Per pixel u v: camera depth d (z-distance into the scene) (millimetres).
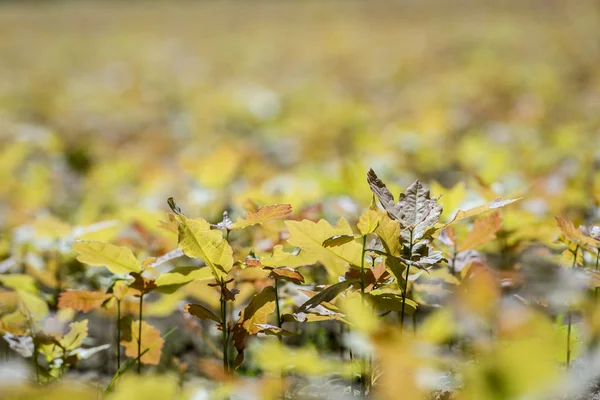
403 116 5090
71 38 13047
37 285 2020
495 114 4809
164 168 3535
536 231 1925
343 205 2086
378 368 1663
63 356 1767
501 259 1954
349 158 3346
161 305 1903
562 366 1701
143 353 1732
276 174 3268
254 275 1807
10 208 2500
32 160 4043
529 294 1772
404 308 1638
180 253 1725
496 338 1640
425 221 1638
